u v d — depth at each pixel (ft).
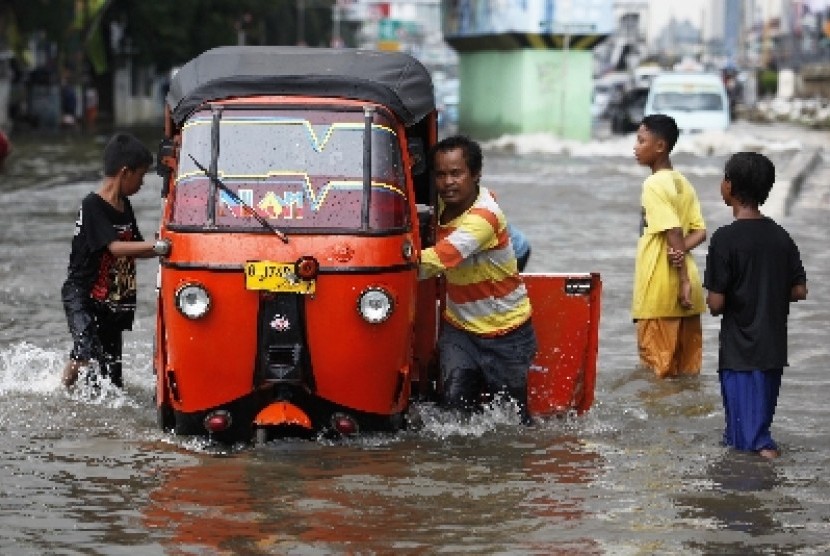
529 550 46.09
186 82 62.90
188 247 57.47
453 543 46.73
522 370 62.23
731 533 47.96
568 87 314.96
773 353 58.23
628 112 355.36
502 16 313.32
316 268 56.49
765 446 58.65
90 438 60.59
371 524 48.73
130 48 431.43
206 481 53.93
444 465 56.49
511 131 320.29
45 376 72.59
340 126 60.08
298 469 55.72
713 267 58.23
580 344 64.64
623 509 50.75
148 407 66.59
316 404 58.54
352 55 63.41
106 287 67.87
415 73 63.05
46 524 48.52
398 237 58.13
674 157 252.62
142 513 49.83
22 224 141.90
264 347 56.90
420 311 63.36
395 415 59.57
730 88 463.42
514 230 82.64
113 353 69.41
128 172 67.26
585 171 223.92
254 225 57.77
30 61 402.72
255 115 60.34
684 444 60.49
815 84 520.42
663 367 74.54
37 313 91.71
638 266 75.20
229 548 46.01
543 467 56.44
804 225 142.10
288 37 643.04
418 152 62.13
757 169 57.98
